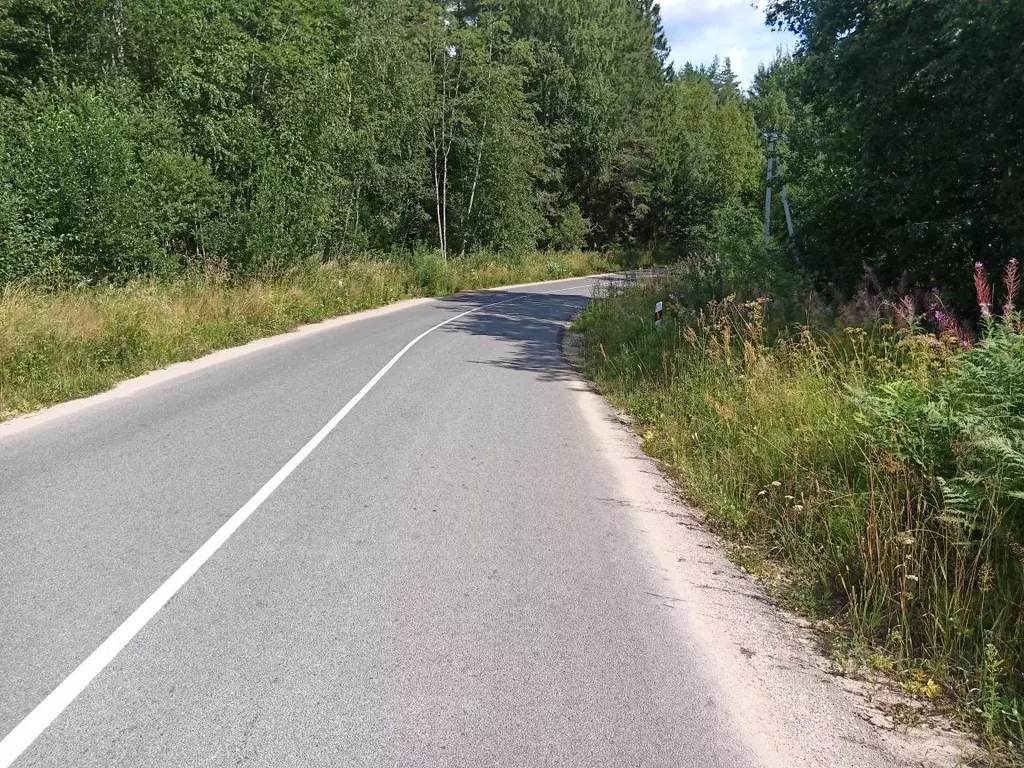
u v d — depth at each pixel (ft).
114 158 53.06
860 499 15.57
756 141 195.00
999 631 11.43
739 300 39.01
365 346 48.11
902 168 43.86
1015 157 37.63
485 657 11.43
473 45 130.72
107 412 28.02
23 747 9.09
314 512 17.66
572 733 9.62
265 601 13.10
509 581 14.20
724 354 30.25
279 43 79.51
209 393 31.89
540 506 18.58
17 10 69.00
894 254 45.52
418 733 9.53
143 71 74.02
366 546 15.70
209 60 71.61
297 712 9.93
